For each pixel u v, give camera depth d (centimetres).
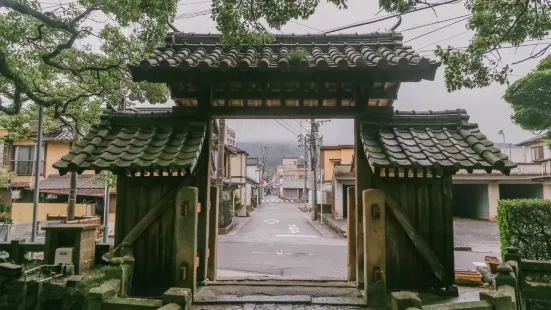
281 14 540
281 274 1212
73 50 961
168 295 378
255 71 488
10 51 857
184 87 554
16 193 2278
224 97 566
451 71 600
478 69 590
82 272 750
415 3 538
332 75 496
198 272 568
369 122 541
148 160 480
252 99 559
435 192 539
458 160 468
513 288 445
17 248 780
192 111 560
